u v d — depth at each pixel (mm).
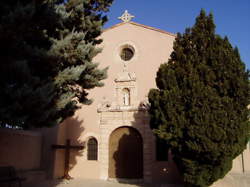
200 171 8156
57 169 13492
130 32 15711
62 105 6953
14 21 5332
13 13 5309
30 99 5609
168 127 8531
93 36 9141
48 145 13516
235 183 9711
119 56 15430
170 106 8383
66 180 12891
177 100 8398
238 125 7820
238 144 7895
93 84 8516
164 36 15172
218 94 8211
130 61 15125
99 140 14180
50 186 10992
